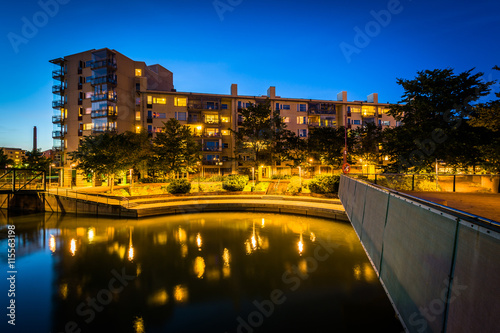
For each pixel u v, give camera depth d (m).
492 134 18.14
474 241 2.32
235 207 26.41
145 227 21.23
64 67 51.56
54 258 15.06
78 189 34.59
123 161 31.03
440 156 20.52
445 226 2.86
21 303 10.38
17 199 29.48
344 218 21.25
